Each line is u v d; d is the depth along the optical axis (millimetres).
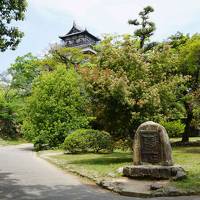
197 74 29469
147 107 17359
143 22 32531
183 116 29969
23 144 44531
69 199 9633
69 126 31344
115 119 17953
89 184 12117
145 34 32531
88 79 17719
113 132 18828
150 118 17438
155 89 17266
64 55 44562
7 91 50656
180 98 28141
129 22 32500
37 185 11883
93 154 23547
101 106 18000
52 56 45312
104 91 17281
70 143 24906
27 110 33125
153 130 13117
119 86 16812
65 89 32188
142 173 12219
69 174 14602
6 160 20734
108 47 19094
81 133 24953
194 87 30172
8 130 50250
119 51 18500
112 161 18109
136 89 17406
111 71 17688
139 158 13125
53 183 12305
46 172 15219
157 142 12984
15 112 49344
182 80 18922
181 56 28109
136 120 17578
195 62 27906
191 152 22719
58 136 31500
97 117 18641
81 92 32375
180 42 32812
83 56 44438
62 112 31750
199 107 26625
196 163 15789
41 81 33094
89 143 24703
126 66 18297
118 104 17422
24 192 10625
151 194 9891
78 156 22219
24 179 13219
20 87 49906
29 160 20891
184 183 11031
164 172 12062
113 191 10742
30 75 49562
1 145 41188
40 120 32000
